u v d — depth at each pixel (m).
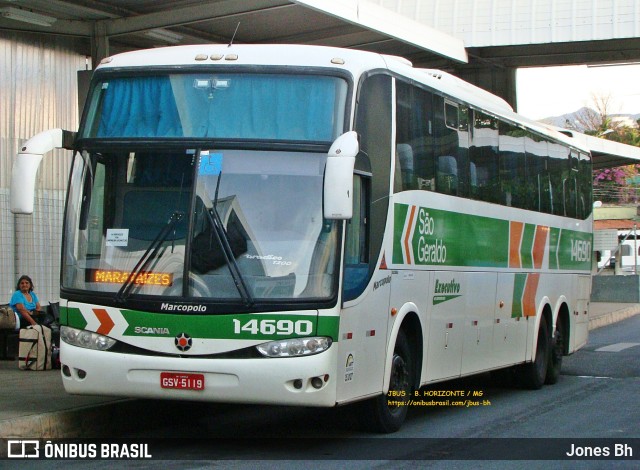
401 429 11.36
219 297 9.04
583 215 18.89
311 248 9.09
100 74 10.02
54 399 11.12
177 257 9.21
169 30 16.98
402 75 10.82
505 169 14.26
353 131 9.26
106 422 10.68
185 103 9.64
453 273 12.18
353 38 19.23
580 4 22.69
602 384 16.56
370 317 9.85
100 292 9.34
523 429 11.47
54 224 18.67
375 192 10.00
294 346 8.95
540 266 15.93
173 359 9.06
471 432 11.19
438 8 23.27
